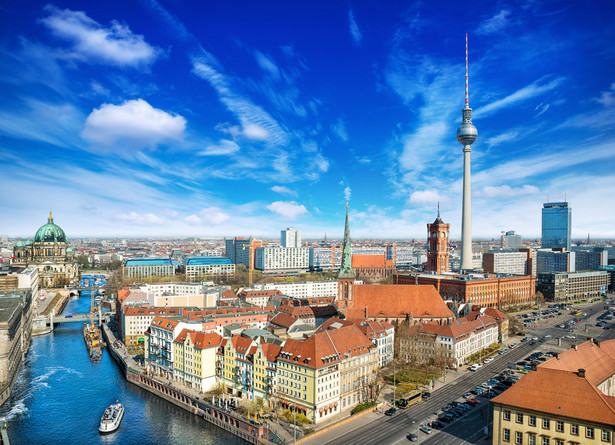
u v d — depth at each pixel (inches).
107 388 7687.0
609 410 4146.2
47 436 5871.1
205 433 5930.1
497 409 4682.6
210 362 7199.8
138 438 5792.3
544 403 4441.4
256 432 5516.7
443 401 6397.6
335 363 6127.0
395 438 5251.0
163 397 7239.2
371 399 6579.7
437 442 5113.2
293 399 6082.7
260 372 6589.6
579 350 5492.1
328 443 5167.3
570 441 4256.9
